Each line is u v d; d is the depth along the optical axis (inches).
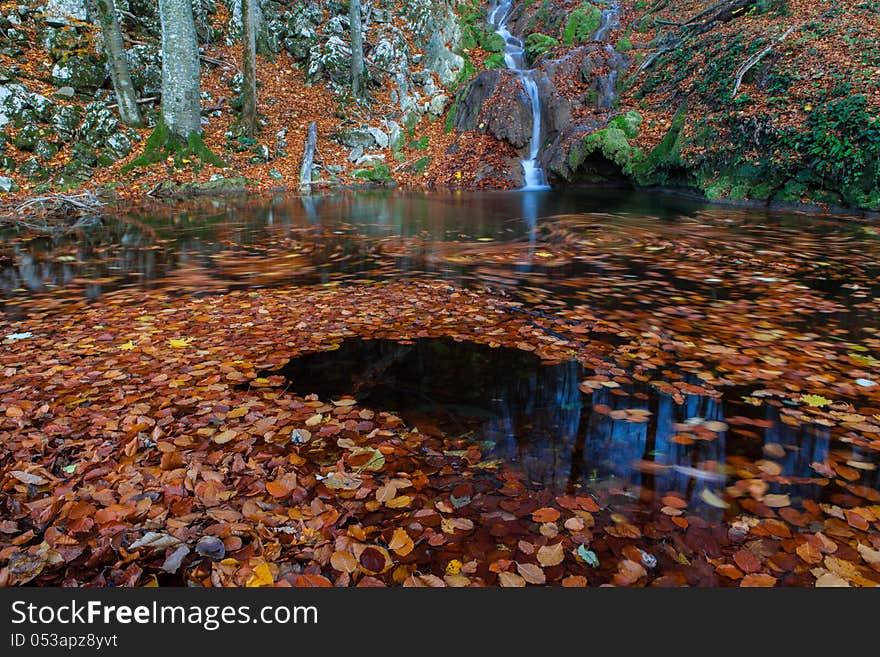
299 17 707.4
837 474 82.0
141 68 553.0
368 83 695.7
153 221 358.0
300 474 80.9
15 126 445.7
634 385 111.7
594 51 652.1
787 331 143.7
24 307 165.3
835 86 389.4
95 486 76.6
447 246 270.2
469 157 633.0
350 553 65.5
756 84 457.1
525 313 159.0
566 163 574.2
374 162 625.3
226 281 200.1
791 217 361.4
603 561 65.1
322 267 223.8
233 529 69.1
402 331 142.6
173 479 78.3
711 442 90.5
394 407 102.6
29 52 496.7
